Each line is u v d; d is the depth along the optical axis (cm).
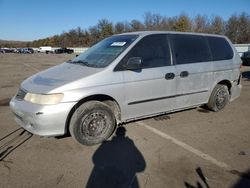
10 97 826
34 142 452
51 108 397
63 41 10869
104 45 532
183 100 544
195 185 331
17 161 388
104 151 420
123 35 538
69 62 535
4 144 444
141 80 471
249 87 1013
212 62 584
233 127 530
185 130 509
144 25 7794
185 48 545
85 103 430
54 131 407
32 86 430
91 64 476
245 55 2223
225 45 628
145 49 488
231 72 625
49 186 329
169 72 505
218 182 337
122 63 457
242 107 680
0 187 326
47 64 2475
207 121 562
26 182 337
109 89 439
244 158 399
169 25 7350
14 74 1534
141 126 526
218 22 6825
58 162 386
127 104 466
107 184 333
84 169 367
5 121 562
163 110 520
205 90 580
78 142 434
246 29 6431
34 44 12962
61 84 411
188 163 383
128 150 423
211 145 444
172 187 327
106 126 450
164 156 404
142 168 369
